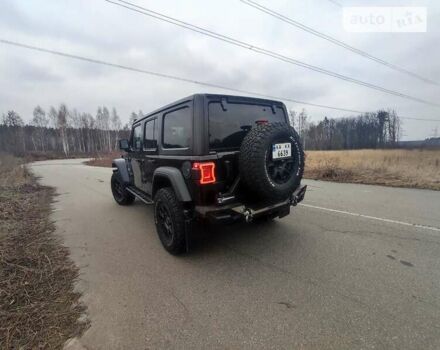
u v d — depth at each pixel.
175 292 2.59
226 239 3.92
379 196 6.71
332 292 2.50
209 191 2.97
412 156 19.19
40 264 3.25
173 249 3.40
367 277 2.74
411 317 2.11
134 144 5.39
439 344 1.82
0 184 9.92
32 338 1.98
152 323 2.14
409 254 3.25
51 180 12.75
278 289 2.58
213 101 3.11
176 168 3.38
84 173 16.33
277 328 2.04
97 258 3.44
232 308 2.30
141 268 3.13
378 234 3.94
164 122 3.76
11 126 64.12
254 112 3.57
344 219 4.70
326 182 9.41
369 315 2.15
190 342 1.92
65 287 2.72
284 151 3.11
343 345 1.84
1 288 2.67
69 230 4.65
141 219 5.30
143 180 4.93
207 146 2.98
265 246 3.62
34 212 6.04
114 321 2.17
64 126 59.28
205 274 2.93
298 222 4.57
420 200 6.17
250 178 2.92
